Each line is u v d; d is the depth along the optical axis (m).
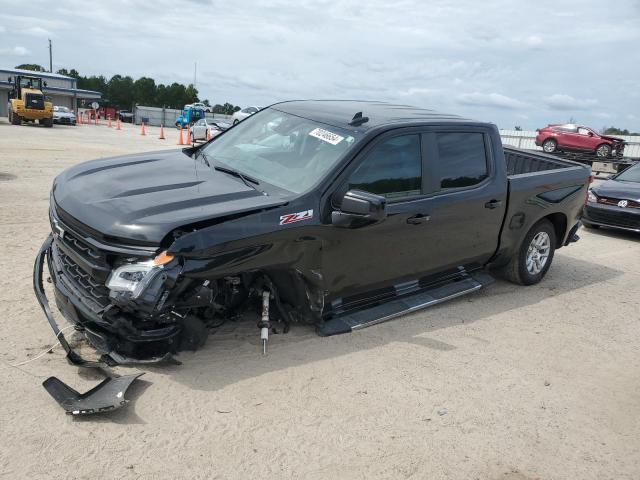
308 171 4.25
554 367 4.49
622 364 4.68
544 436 3.53
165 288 3.34
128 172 4.28
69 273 3.78
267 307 4.15
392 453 3.20
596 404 3.99
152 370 3.73
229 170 4.39
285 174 4.30
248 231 3.64
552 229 6.54
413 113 5.18
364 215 3.75
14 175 11.10
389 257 4.62
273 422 3.35
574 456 3.36
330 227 4.10
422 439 3.36
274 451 3.10
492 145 5.54
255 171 4.43
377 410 3.60
